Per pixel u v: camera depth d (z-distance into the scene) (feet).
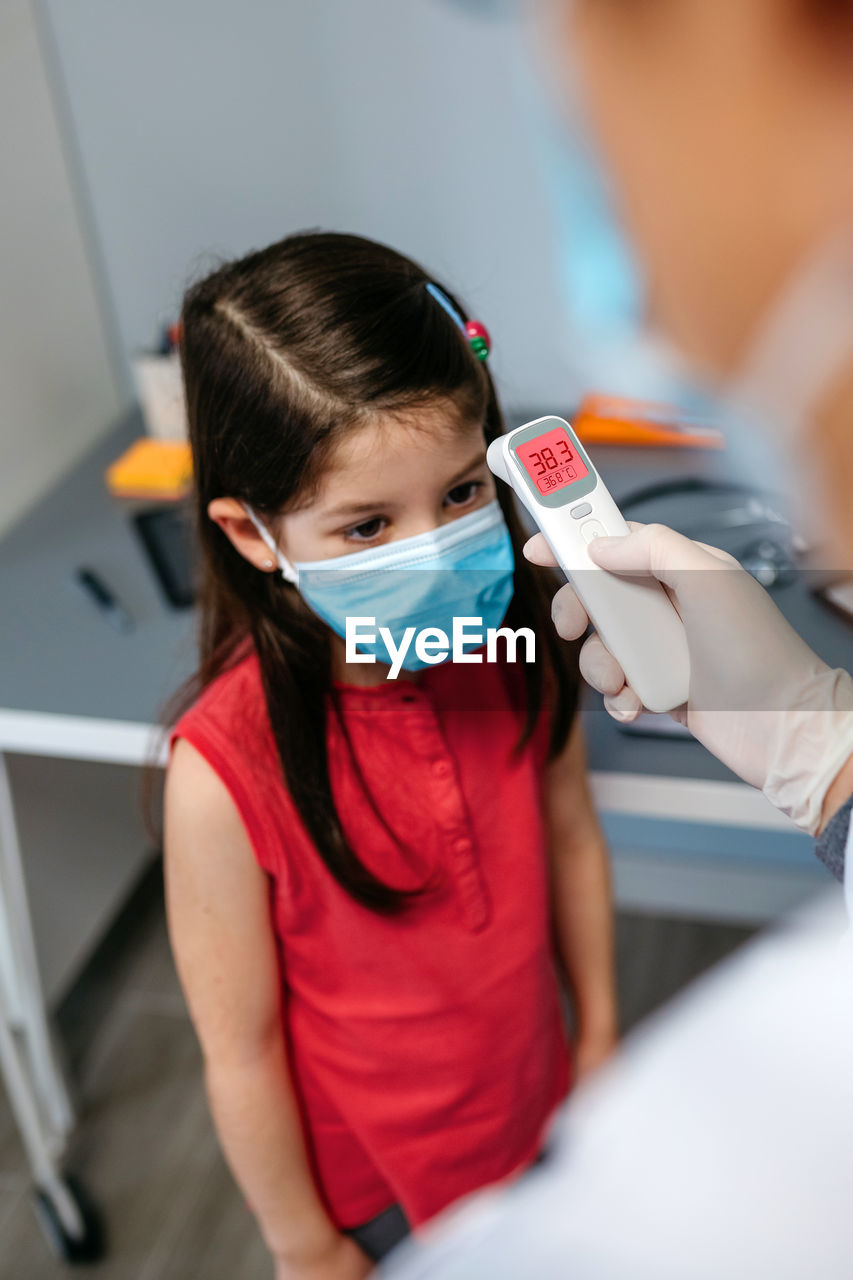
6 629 4.18
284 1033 2.83
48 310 5.53
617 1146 0.66
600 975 3.21
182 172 5.35
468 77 4.49
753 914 5.70
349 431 2.03
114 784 5.78
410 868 2.57
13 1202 4.72
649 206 0.38
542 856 2.76
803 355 0.38
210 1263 4.43
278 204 5.25
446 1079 2.79
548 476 1.63
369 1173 2.96
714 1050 0.66
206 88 5.06
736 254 0.37
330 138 4.89
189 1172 4.79
